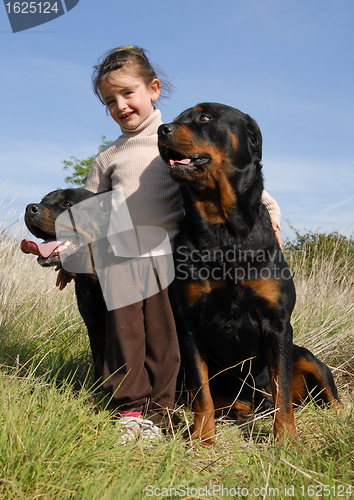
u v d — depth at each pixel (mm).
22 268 3865
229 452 1974
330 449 1853
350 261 5152
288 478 1592
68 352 3162
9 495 1319
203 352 2414
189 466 1758
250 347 2416
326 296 4500
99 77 2500
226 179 2316
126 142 2525
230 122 2396
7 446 1558
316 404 2553
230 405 2521
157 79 2600
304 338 3561
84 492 1355
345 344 3527
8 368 2641
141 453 1793
